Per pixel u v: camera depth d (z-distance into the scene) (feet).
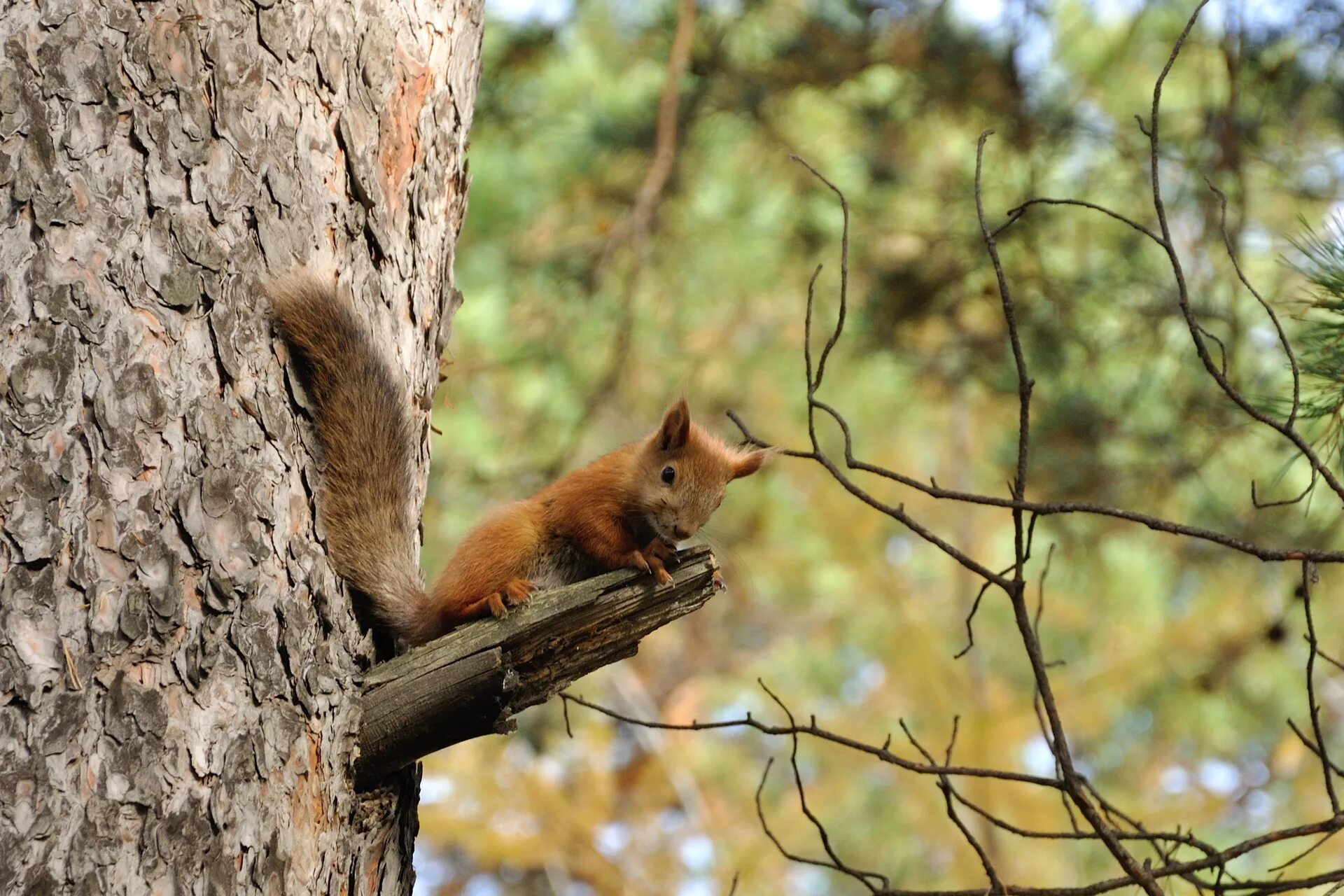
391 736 16.06
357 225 17.34
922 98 42.32
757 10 44.32
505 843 59.11
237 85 15.97
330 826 15.46
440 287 19.44
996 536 69.15
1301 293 30.48
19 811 12.81
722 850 66.39
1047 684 18.07
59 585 13.50
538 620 16.75
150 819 13.51
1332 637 54.34
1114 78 43.78
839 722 69.67
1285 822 57.67
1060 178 42.24
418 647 16.99
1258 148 37.17
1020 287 39.14
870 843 65.92
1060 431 36.73
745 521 66.90
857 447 68.23
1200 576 42.45
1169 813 58.29
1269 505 18.72
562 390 48.47
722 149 50.93
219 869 13.94
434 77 19.01
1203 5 17.31
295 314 16.22
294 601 15.56
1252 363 35.47
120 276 14.52
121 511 13.98
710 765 71.05
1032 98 41.11
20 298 13.93
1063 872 59.31
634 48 48.14
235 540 14.83
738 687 75.61
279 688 15.08
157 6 15.43
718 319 60.18
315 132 16.85
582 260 44.91
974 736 62.75
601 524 21.45
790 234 49.65
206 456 14.75
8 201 14.11
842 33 42.83
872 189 45.44
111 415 14.12
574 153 47.37
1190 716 58.49
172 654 14.07
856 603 71.41
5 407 13.64
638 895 61.52
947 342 41.60
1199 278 36.86
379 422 17.16
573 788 64.03
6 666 13.07
